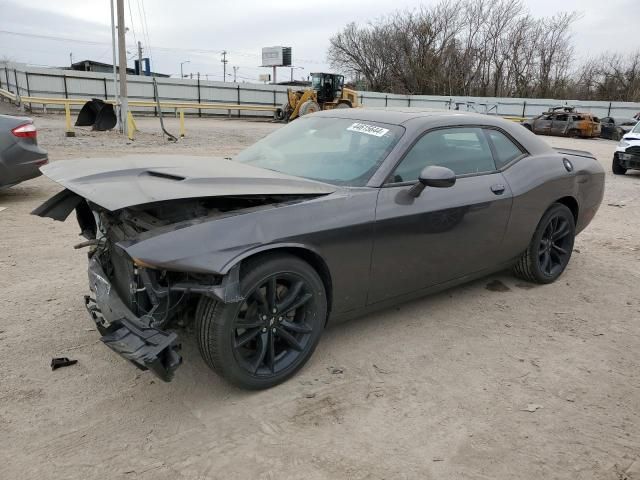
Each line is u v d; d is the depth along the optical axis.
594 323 4.10
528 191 4.32
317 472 2.42
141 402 2.90
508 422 2.83
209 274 2.67
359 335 3.75
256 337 2.96
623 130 29.31
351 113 4.22
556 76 52.94
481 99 41.81
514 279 4.98
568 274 5.21
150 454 2.50
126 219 3.07
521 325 4.02
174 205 2.97
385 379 3.21
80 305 4.04
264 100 38.91
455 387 3.15
